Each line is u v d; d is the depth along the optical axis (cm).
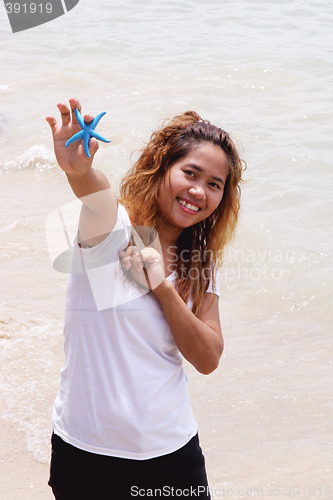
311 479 335
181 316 199
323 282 523
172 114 884
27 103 962
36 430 365
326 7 1404
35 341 446
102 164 734
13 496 318
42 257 562
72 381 201
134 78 1034
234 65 1055
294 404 396
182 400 209
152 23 1332
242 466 345
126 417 195
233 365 436
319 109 888
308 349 453
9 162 772
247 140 793
